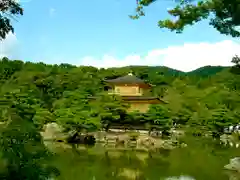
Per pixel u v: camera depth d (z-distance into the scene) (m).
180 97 72.44
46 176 8.79
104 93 63.19
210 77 87.25
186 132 60.19
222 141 56.62
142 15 12.48
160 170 31.02
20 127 8.86
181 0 11.41
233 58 13.88
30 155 8.72
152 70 114.31
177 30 12.06
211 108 64.69
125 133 53.62
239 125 61.81
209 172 29.41
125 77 73.62
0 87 67.38
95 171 29.64
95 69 106.25
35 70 97.38
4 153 8.34
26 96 48.44
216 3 10.59
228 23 11.21
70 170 29.20
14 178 8.25
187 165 33.81
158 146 50.03
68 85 85.44
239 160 29.30
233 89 65.00
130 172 29.83
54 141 49.72
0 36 8.65
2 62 96.94
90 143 51.00
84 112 51.12
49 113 52.16
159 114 56.47
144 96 68.50
